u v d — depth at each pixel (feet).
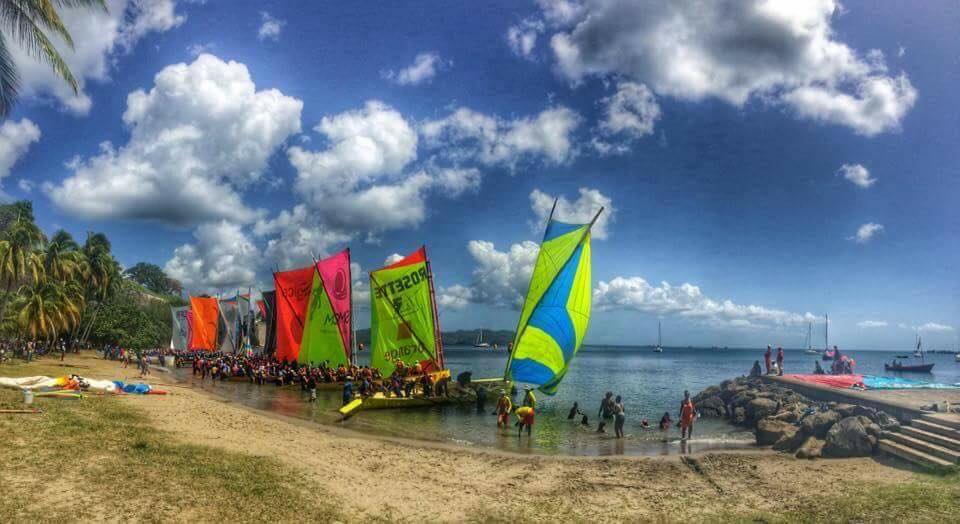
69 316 256.32
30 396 77.20
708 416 126.62
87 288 307.58
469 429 101.81
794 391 122.42
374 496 51.90
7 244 196.75
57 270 245.65
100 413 76.74
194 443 64.90
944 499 49.75
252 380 187.52
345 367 182.29
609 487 59.77
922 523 44.11
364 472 61.00
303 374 168.45
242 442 69.67
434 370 156.15
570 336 126.62
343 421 106.22
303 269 212.84
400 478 59.82
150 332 332.60
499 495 55.67
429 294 157.28
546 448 83.92
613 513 50.14
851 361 147.43
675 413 134.82
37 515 38.34
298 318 215.10
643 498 55.36
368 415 116.78
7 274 197.88
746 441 91.97
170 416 83.87
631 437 95.61
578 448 84.33
